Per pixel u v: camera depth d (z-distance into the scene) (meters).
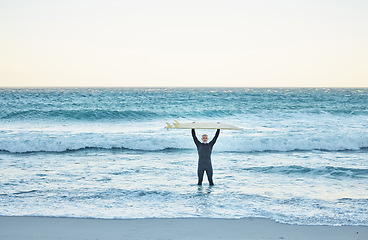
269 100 52.62
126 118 29.09
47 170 13.00
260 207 8.64
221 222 7.59
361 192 10.13
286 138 19.30
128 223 7.50
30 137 19.83
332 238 6.78
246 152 18.00
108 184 10.91
